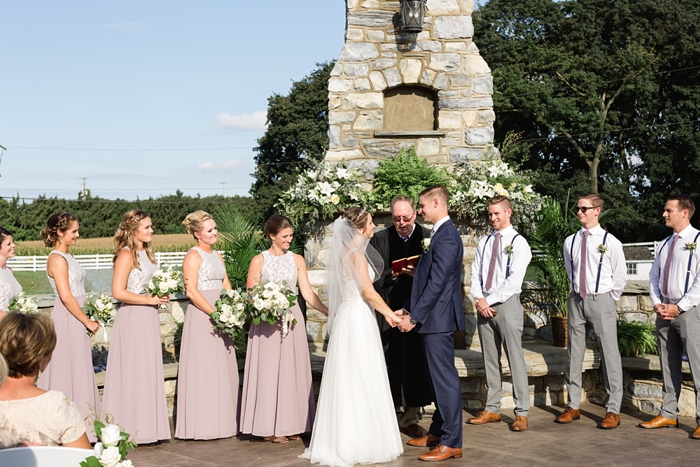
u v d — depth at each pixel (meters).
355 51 8.52
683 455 5.28
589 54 34.41
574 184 33.41
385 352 6.05
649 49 34.12
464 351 7.50
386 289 6.07
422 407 6.53
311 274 8.11
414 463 5.14
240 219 9.15
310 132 37.53
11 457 2.81
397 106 8.66
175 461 5.33
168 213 63.56
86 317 5.66
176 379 6.79
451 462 5.15
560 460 5.16
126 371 5.76
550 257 7.87
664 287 6.07
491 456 5.29
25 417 2.99
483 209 7.76
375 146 8.52
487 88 8.48
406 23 8.29
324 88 38.28
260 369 5.81
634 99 34.16
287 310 5.67
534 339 8.13
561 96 33.12
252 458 5.38
